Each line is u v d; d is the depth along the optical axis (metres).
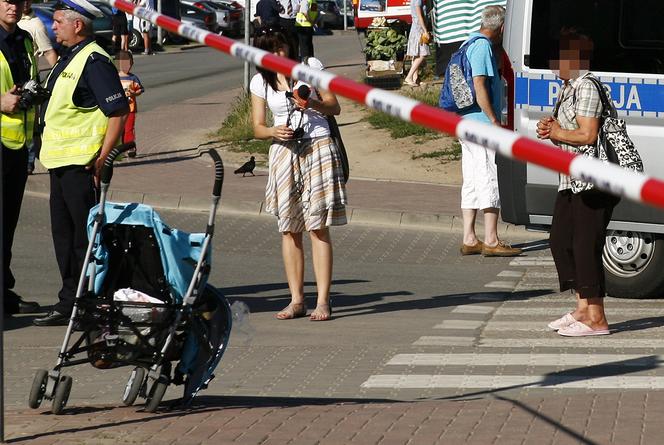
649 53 21.72
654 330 19.52
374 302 22.31
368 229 30.55
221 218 31.77
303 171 20.14
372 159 39.72
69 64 19.39
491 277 24.91
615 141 17.88
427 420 13.05
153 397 13.48
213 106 53.94
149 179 36.38
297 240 20.73
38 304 21.62
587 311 19.20
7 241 21.03
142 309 13.52
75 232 19.75
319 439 12.18
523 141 6.21
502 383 16.03
